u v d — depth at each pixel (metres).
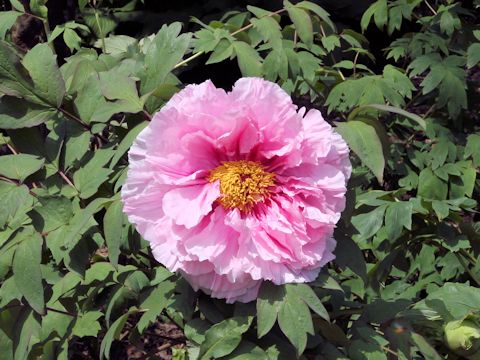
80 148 0.68
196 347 0.63
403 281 0.98
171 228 0.54
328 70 1.08
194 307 0.66
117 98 0.66
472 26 1.25
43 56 0.67
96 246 0.67
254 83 0.55
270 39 0.77
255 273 0.53
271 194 0.57
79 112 0.68
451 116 1.12
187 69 1.59
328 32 1.09
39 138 0.70
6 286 0.68
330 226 0.55
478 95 1.25
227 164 0.56
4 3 1.42
